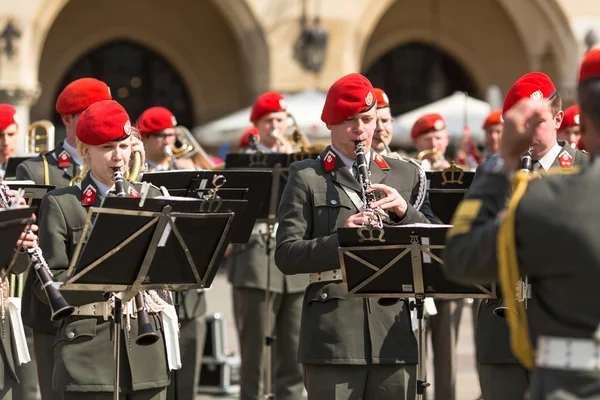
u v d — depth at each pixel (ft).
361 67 171.12
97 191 41.32
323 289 41.91
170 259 37.83
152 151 62.39
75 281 36.58
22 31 131.34
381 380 41.63
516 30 173.06
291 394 62.85
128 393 40.24
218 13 165.37
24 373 54.19
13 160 59.00
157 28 163.53
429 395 68.18
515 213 27.81
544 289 27.84
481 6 173.27
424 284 39.47
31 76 132.46
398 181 43.21
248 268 63.77
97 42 161.68
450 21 172.86
